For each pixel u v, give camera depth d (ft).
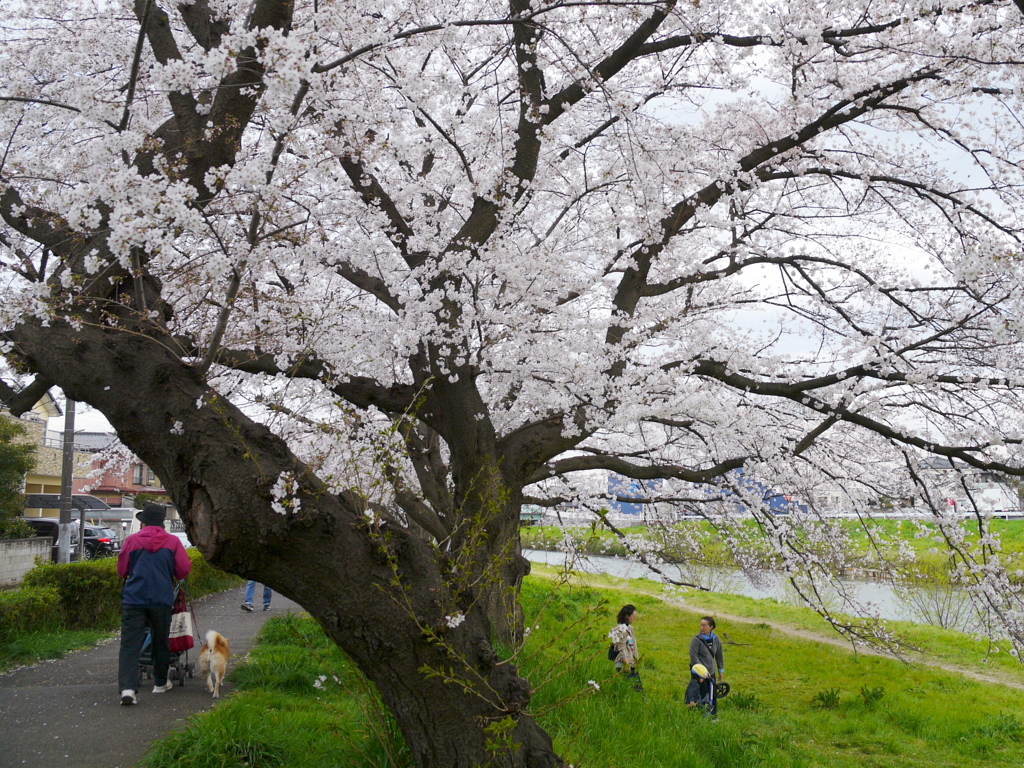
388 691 11.08
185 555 18.58
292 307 17.51
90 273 10.99
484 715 11.11
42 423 92.89
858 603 29.14
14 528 57.26
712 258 22.80
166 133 14.03
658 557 33.35
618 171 20.63
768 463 22.12
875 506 27.99
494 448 17.83
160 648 18.21
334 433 15.40
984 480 23.93
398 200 18.79
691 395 20.89
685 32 18.97
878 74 20.16
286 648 23.61
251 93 12.55
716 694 26.40
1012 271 15.38
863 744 25.25
